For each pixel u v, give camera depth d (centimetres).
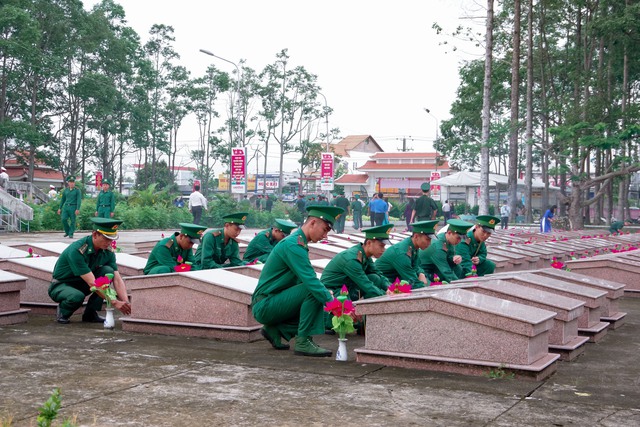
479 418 480
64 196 2527
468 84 5356
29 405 486
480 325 616
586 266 1341
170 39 7850
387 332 654
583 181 4206
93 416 466
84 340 752
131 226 3766
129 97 7281
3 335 773
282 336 733
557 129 4153
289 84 7925
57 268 875
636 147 4503
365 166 9100
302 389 551
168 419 462
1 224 2967
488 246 1783
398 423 464
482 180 3253
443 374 615
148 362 643
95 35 6356
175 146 8081
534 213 6241
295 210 5016
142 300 815
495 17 4844
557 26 5188
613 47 4822
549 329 650
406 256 877
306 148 7994
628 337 880
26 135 5609
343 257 793
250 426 450
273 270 713
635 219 6556
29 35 5428
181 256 956
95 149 7444
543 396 547
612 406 525
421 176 8850
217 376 592
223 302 774
